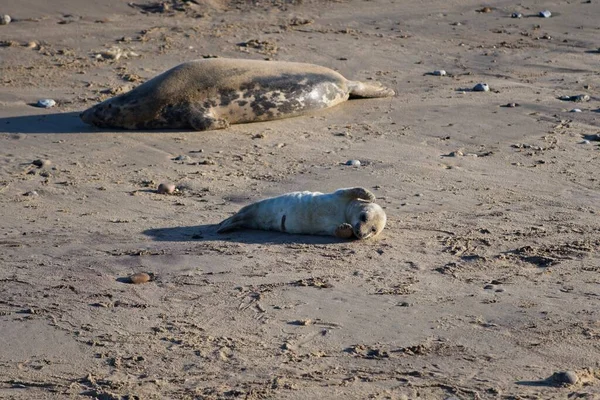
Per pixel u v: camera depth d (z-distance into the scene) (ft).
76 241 108.06
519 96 185.47
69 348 80.38
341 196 107.04
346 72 205.77
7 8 247.29
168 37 229.86
